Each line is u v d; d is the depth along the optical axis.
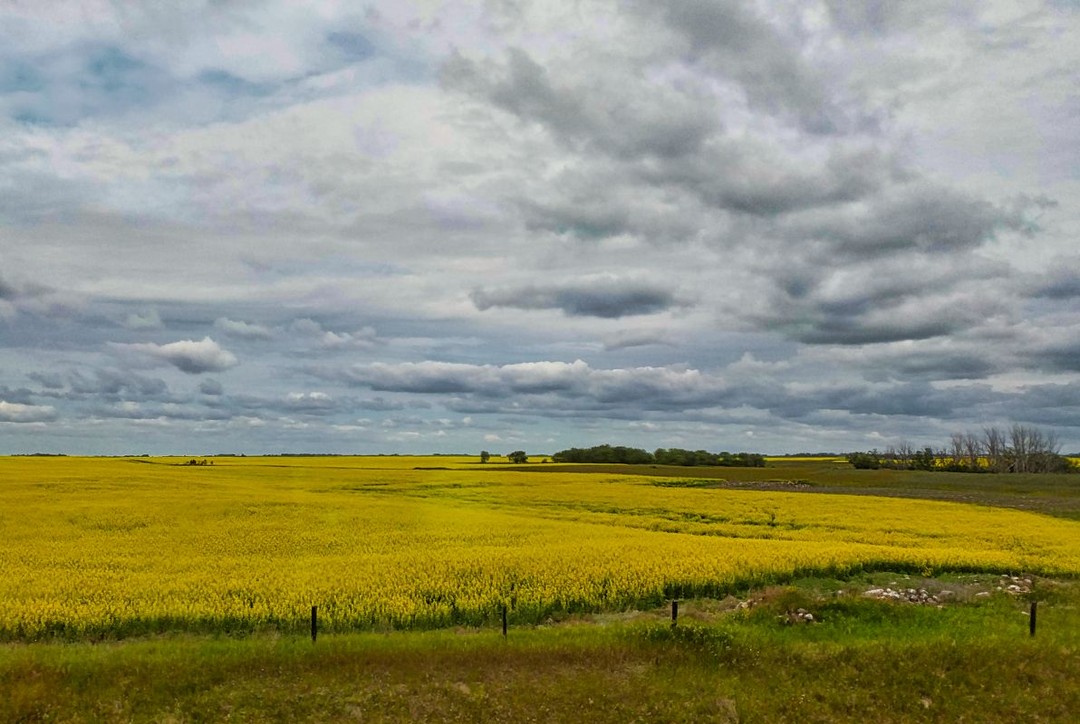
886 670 15.22
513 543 31.58
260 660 14.61
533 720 12.88
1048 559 29.06
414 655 15.02
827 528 41.38
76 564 25.67
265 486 62.22
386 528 36.19
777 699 14.02
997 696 14.28
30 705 12.66
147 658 14.64
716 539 32.94
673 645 16.22
